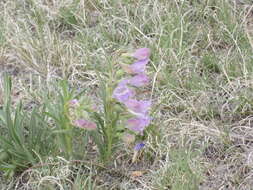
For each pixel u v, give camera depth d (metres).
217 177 0.88
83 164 0.88
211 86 1.04
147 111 0.87
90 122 0.80
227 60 1.07
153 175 0.87
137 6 1.22
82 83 1.07
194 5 1.22
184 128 0.94
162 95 1.02
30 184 0.87
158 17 1.18
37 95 1.03
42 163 0.86
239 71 1.06
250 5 1.22
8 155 0.88
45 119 0.93
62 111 0.84
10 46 1.16
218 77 1.05
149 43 1.13
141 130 0.83
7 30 1.18
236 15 1.20
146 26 1.19
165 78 1.05
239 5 1.23
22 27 1.21
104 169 0.89
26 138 0.91
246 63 1.06
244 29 1.14
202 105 0.99
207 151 0.92
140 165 0.90
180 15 1.17
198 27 1.18
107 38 1.17
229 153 0.91
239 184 0.86
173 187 0.82
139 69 0.80
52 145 0.89
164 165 0.87
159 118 0.96
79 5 1.24
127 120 0.83
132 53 0.81
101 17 1.21
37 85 1.08
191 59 1.10
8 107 0.86
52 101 0.99
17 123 0.88
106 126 0.86
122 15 1.22
